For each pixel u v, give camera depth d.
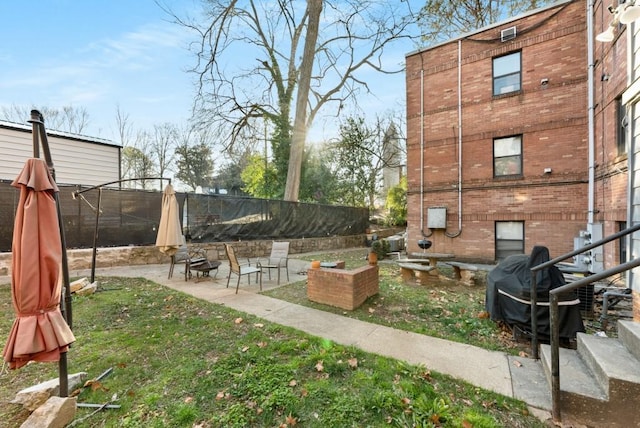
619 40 5.81
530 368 2.97
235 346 3.45
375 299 5.41
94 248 6.34
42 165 2.27
